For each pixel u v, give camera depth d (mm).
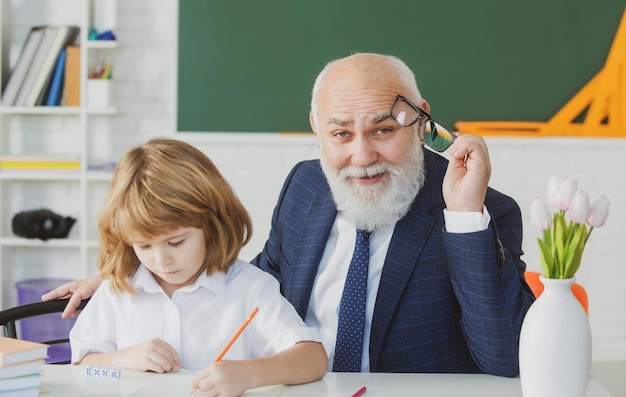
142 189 1516
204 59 3811
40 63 3758
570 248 1310
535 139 3734
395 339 1776
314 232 1917
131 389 1425
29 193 3961
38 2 3881
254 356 1662
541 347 1300
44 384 1450
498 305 1565
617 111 3715
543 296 1328
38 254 3969
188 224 1531
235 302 1640
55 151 3926
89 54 3770
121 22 3855
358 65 1804
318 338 1577
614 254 3785
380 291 1782
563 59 3736
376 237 1858
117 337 1677
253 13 3791
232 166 3834
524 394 1344
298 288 1894
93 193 3908
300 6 3773
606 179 3768
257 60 3803
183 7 3799
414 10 3750
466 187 1571
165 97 3881
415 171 1811
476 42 3746
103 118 3891
